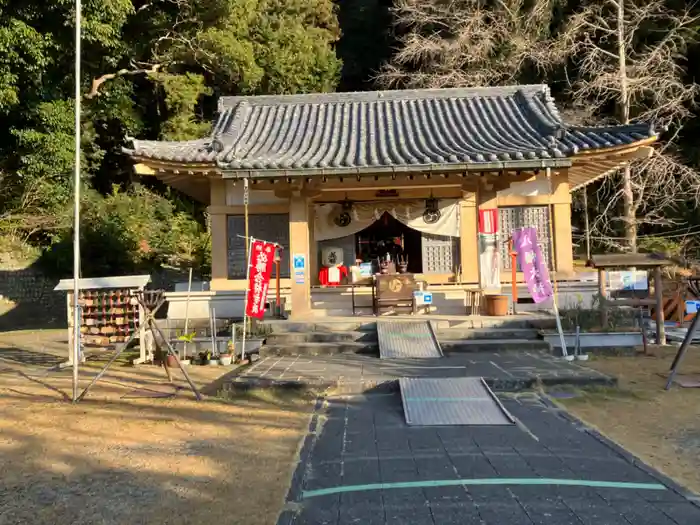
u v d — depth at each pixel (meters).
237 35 21.67
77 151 7.12
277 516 3.70
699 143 20.88
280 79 23.31
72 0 15.95
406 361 8.51
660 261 9.91
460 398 6.39
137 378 8.38
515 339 9.63
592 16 19.66
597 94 18.61
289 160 10.24
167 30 21.12
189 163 11.16
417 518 3.62
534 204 12.54
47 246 20.48
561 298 11.55
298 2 24.70
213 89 24.30
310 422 5.89
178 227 23.88
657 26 20.09
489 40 20.70
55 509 3.85
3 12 16.36
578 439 5.19
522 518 3.59
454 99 14.12
